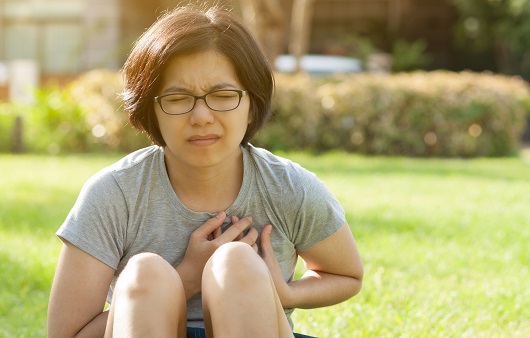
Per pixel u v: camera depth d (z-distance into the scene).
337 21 33.47
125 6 30.19
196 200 3.65
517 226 9.56
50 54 31.16
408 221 9.77
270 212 3.68
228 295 3.11
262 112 3.62
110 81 19.86
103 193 3.54
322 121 19.59
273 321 3.11
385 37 32.97
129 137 19.66
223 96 3.43
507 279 7.04
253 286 3.12
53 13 30.97
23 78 23.97
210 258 3.27
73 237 3.49
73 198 11.62
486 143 19.89
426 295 6.41
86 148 20.06
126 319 3.05
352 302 6.12
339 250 3.82
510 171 15.79
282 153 18.72
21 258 7.51
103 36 29.86
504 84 20.22
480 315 5.90
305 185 3.68
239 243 3.25
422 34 33.09
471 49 31.20
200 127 3.41
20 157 18.30
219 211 3.65
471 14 29.61
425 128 19.66
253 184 3.66
